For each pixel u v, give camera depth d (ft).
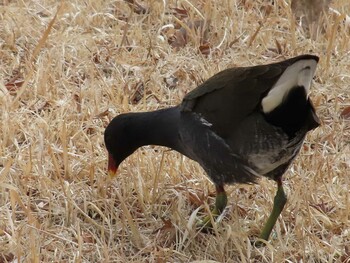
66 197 33.63
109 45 44.11
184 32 44.86
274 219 32.24
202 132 30.99
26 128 37.83
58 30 44.83
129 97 40.78
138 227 33.50
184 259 31.63
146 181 35.29
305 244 32.04
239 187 35.17
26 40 44.01
